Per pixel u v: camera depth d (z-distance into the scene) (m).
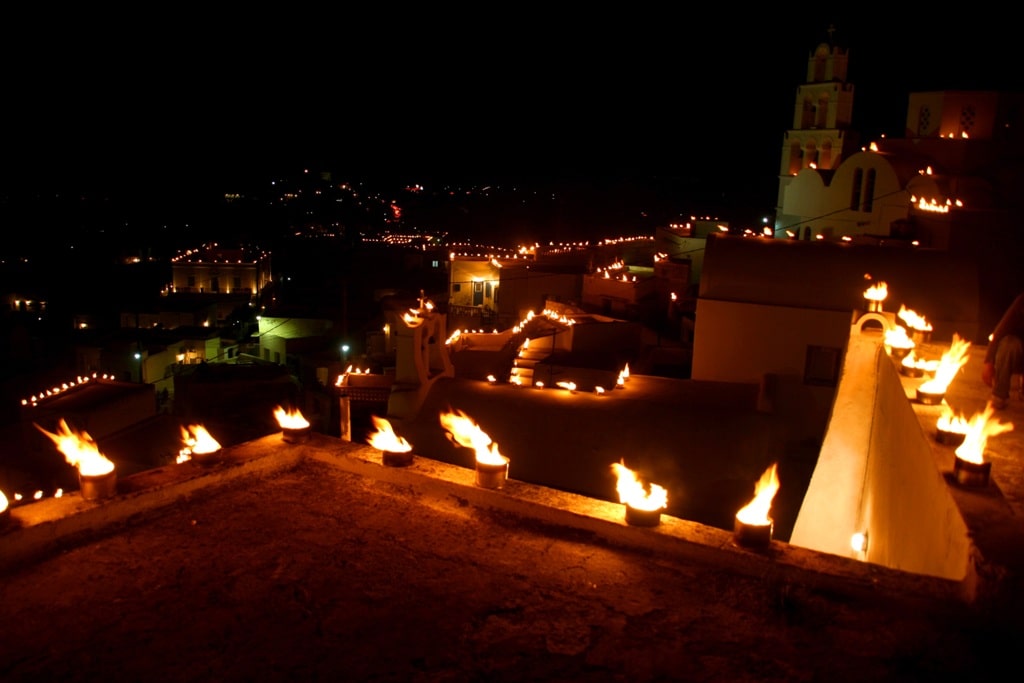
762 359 14.95
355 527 5.08
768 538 4.61
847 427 9.47
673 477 12.01
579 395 13.21
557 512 5.07
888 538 6.87
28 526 4.61
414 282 50.06
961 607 3.97
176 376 29.38
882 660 3.67
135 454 22.67
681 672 3.60
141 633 3.89
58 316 46.88
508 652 3.76
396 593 4.29
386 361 29.42
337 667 3.63
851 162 23.00
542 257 35.50
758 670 3.61
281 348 39.12
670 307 24.98
